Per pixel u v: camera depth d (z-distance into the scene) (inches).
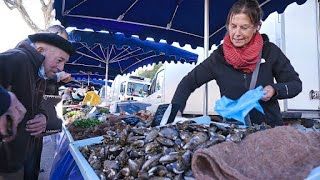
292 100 173.6
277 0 137.2
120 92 650.8
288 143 42.7
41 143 126.8
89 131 131.7
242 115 64.1
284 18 177.3
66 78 132.1
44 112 93.8
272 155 41.9
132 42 260.8
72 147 79.0
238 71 82.2
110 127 126.5
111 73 462.6
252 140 45.7
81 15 155.4
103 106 297.0
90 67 435.2
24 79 73.3
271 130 46.2
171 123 69.1
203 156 39.4
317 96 177.8
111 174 54.0
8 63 70.6
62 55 82.8
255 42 78.8
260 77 79.9
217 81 86.9
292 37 178.4
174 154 48.7
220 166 37.7
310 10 181.0
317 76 179.6
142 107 256.2
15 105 48.2
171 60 317.1
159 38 185.9
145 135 60.4
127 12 160.1
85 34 243.4
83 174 56.0
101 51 353.7
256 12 75.3
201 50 282.2
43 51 81.2
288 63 81.9
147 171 48.6
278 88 70.8
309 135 46.8
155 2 155.9
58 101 100.4
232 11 77.4
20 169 81.8
